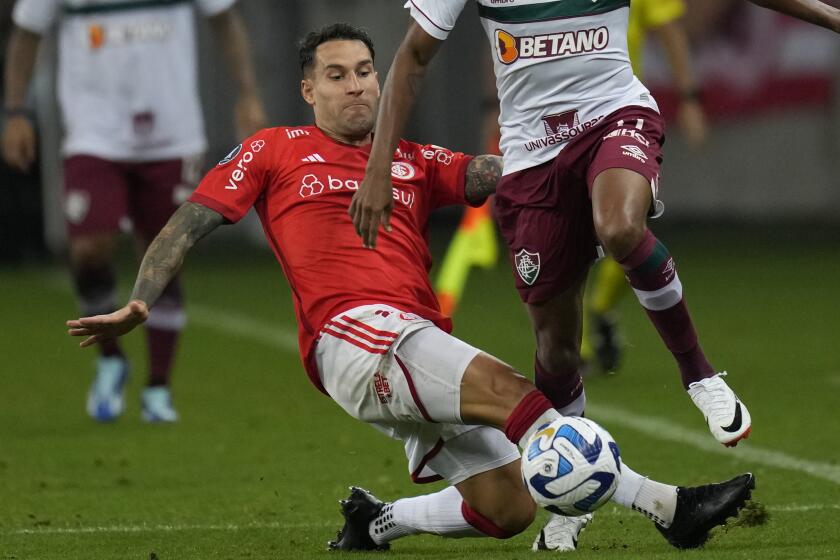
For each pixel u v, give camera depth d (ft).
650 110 54.24
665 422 85.51
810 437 79.77
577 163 53.88
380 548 55.62
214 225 53.01
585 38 53.83
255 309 150.82
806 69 218.59
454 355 48.98
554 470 46.68
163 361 91.91
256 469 74.43
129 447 81.66
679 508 51.16
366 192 50.49
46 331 137.28
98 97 91.40
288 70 213.66
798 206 221.66
